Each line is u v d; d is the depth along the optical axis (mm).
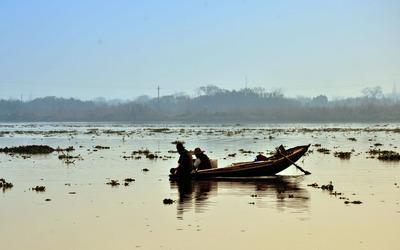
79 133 167250
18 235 27781
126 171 55969
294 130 185125
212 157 71938
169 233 27938
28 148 86688
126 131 183750
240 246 25406
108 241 26484
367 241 26203
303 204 35781
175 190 42500
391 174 52188
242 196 39281
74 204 36281
